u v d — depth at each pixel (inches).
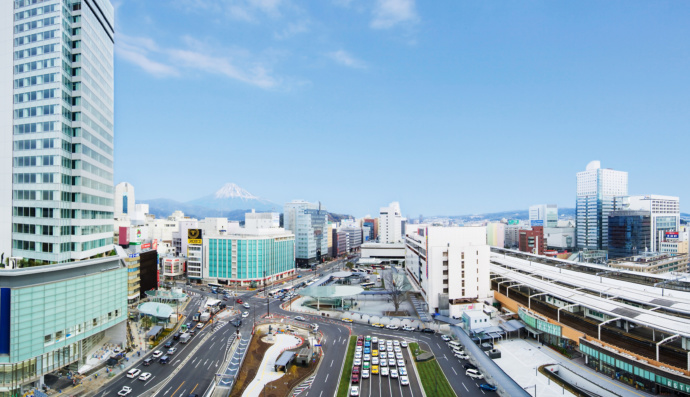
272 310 5984.3
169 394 3117.6
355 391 3122.5
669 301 3858.3
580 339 3585.1
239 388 3230.8
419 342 4394.7
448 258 5487.2
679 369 2864.2
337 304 6151.6
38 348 3144.7
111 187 4343.0
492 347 4055.1
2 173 3565.5
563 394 3046.3
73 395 3085.6
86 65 3745.1
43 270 3211.1
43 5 3521.2
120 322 4106.8
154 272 6978.4
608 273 5679.1
